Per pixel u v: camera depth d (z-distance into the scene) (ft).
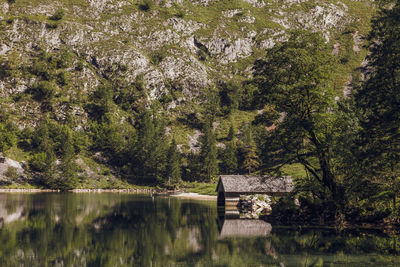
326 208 148.05
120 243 112.98
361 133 131.95
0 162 440.04
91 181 471.21
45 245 109.29
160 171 497.05
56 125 554.87
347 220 139.74
